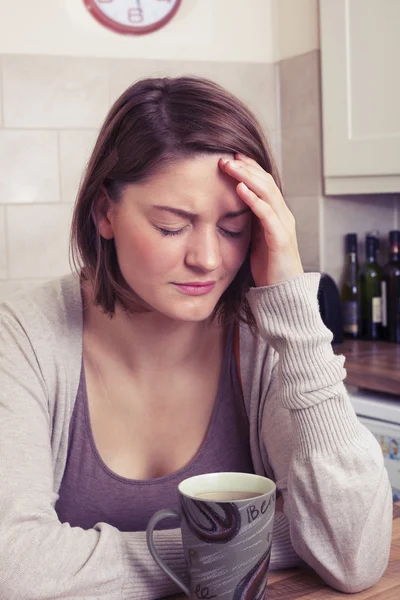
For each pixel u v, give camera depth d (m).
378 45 2.35
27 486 0.90
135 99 0.90
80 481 1.06
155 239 0.89
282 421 1.04
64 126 2.53
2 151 2.48
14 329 1.04
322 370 0.92
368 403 2.03
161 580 0.87
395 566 0.95
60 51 2.50
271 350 1.09
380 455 0.94
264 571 0.77
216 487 0.81
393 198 2.81
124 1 2.55
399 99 2.31
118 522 1.06
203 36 2.66
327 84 2.51
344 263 2.71
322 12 2.50
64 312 1.07
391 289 2.54
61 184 2.54
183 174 0.86
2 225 2.49
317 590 0.88
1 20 2.44
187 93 0.89
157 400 1.08
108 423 1.07
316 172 2.63
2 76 2.45
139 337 1.05
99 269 1.01
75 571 0.84
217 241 0.89
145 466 1.09
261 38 2.74
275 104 2.77
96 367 1.07
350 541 0.88
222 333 1.11
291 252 0.94
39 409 1.00
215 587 0.75
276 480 1.05
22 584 0.83
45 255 2.54
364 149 2.42
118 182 0.90
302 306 0.93
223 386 1.11
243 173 0.88
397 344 2.52
